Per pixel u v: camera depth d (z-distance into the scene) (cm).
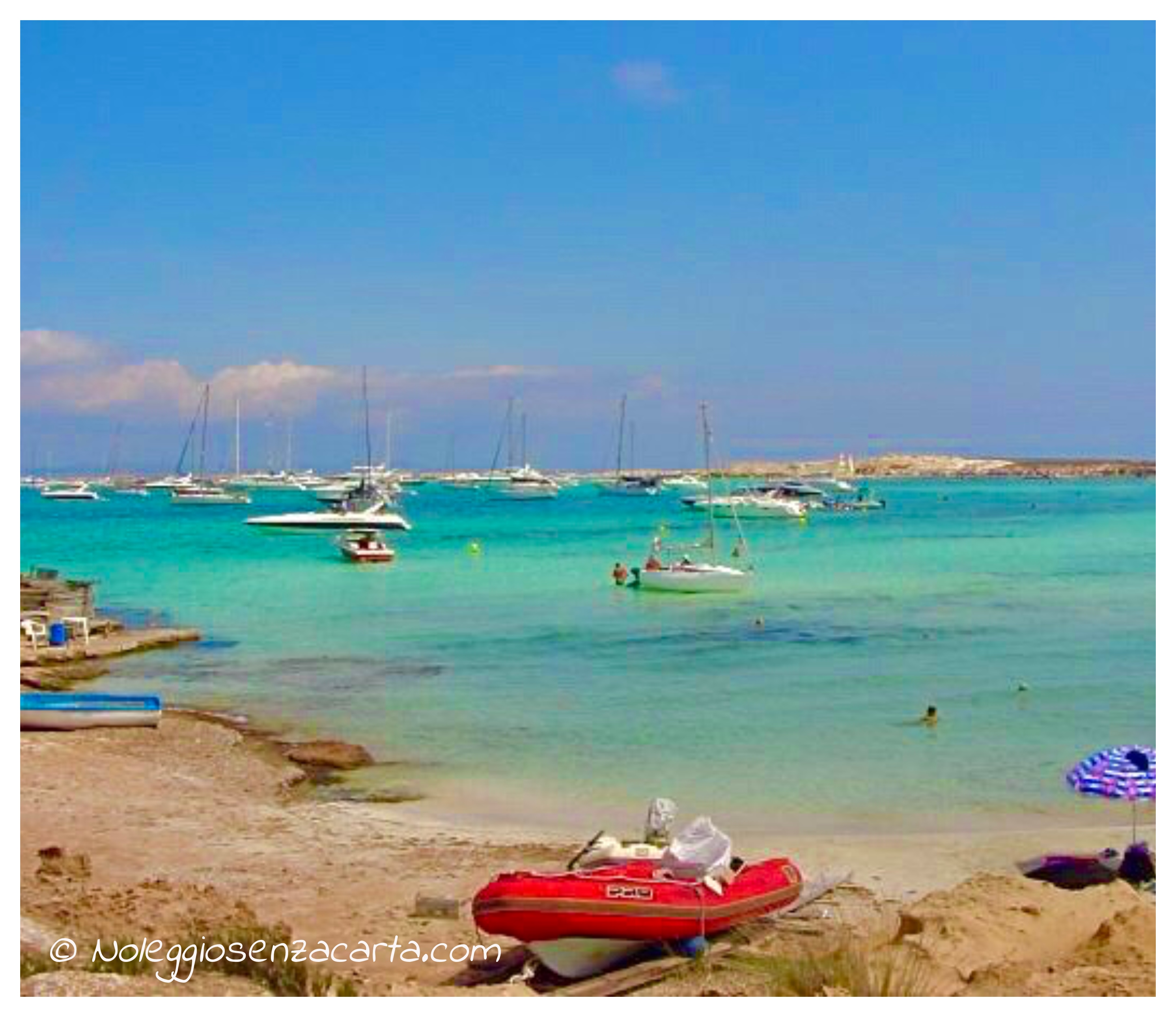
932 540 7244
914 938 1029
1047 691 2531
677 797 1766
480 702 2472
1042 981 902
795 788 1803
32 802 1697
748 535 7788
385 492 9719
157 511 11062
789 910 1263
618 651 3112
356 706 2445
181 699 2539
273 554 6375
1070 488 17350
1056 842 1528
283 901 1312
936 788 1800
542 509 11350
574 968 1120
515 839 1562
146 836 1559
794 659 2967
